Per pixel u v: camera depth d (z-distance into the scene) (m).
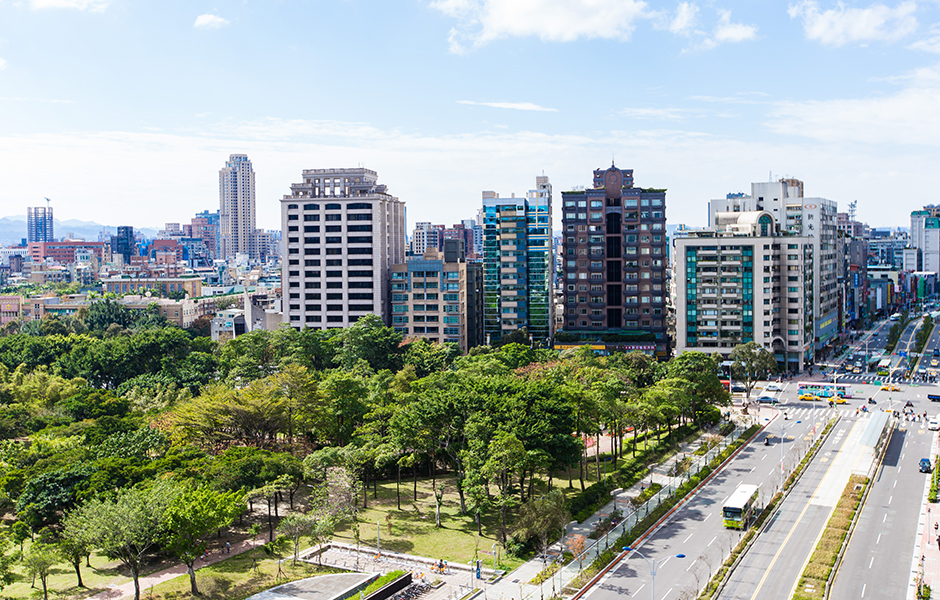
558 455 120.06
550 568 99.00
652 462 148.88
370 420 146.12
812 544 108.31
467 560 102.50
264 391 141.50
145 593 91.81
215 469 111.88
